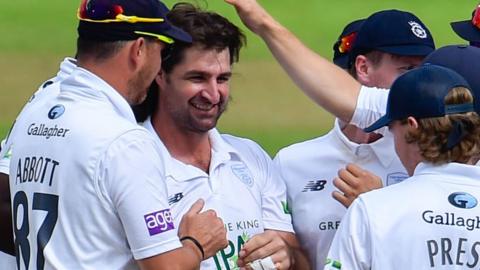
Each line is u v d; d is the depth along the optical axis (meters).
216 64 19.39
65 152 17.97
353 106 20.11
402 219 17.00
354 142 21.25
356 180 19.64
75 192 17.78
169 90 19.55
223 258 19.48
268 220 20.59
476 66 18.84
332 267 17.11
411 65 20.88
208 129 19.67
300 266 21.19
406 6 90.56
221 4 83.62
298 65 20.27
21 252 18.50
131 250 17.73
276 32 20.36
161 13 18.41
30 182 18.36
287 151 21.78
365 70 21.11
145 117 20.14
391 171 20.94
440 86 17.20
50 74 69.25
